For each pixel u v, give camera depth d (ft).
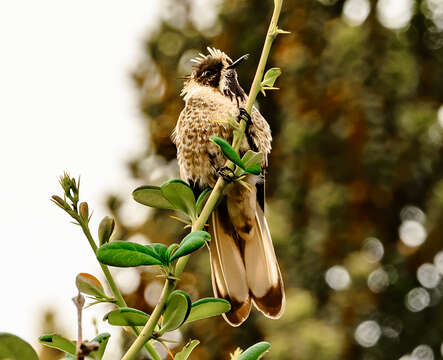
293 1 28.32
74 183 6.56
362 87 26.50
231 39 28.71
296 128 26.61
